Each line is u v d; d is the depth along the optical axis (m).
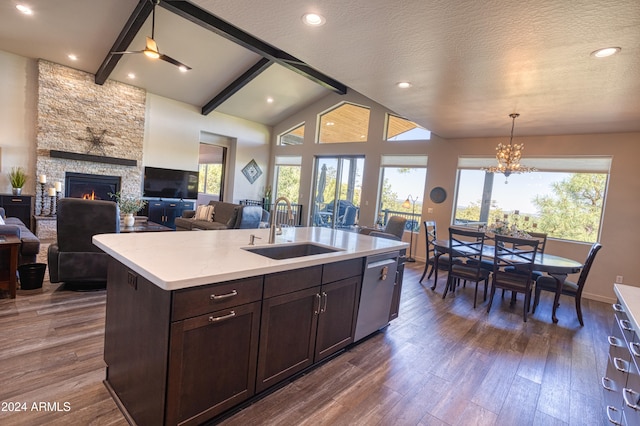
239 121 9.27
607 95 3.23
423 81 3.27
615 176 4.84
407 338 3.01
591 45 2.28
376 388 2.18
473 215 6.28
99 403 1.81
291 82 7.62
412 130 7.11
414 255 7.05
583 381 2.46
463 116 4.51
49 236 6.02
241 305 1.69
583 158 5.16
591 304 4.64
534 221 5.63
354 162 8.16
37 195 6.19
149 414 1.54
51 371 2.05
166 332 1.41
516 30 2.17
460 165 6.39
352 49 2.68
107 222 3.39
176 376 1.46
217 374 1.64
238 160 9.38
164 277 1.41
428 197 6.79
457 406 2.07
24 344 2.33
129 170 7.27
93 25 5.07
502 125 4.91
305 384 2.15
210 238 2.49
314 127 8.81
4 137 5.91
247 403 1.88
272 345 1.92
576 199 5.27
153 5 4.02
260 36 2.55
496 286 3.88
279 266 1.84
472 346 2.94
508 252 3.82
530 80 3.01
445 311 3.83
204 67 6.63
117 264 1.86
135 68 6.51
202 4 2.15
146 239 2.26
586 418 2.03
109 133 6.93
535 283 4.09
